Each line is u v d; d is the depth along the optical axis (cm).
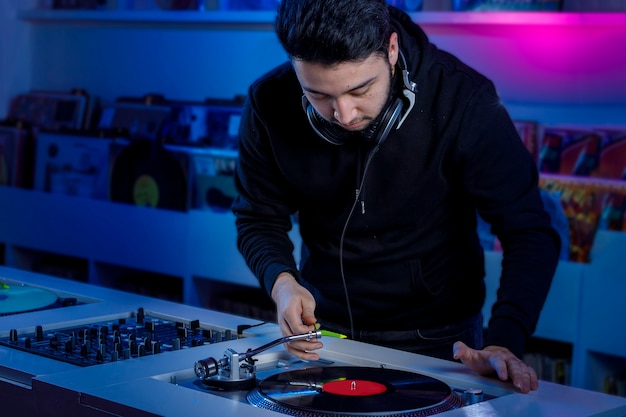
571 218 329
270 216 207
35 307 209
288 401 141
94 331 189
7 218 454
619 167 329
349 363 175
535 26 353
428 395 145
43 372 161
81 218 429
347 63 150
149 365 164
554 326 322
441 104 183
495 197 185
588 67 346
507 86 366
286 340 164
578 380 319
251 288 425
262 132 197
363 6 150
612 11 327
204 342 185
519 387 152
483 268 213
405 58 181
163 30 457
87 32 482
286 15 153
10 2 485
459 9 354
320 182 193
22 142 461
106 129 439
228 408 141
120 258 419
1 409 165
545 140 343
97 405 146
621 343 308
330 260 205
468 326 206
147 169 414
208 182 396
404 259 198
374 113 162
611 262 309
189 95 453
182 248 400
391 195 191
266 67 426
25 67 495
